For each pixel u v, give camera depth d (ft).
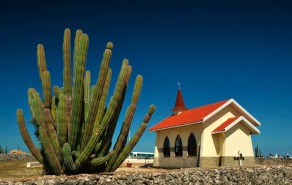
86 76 63.31
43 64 57.47
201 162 93.25
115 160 59.16
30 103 57.57
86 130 53.47
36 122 54.34
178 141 107.86
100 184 50.29
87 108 59.72
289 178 71.77
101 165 58.23
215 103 105.81
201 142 94.94
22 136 54.75
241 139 95.45
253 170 68.13
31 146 55.62
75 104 52.24
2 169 98.07
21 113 53.98
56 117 57.98
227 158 92.48
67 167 53.47
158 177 56.34
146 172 57.16
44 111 52.80
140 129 59.57
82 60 52.11
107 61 52.80
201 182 60.85
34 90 57.21
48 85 54.19
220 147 95.30
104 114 57.67
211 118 96.78
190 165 98.99
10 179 46.24
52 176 50.03
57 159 53.42
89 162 55.52
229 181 64.28
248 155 95.14
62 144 53.42
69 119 56.08
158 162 116.78
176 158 106.42
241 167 68.08
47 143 52.31
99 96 52.90
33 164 114.21
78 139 54.13
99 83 52.60
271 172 69.97
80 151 54.24
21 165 112.78
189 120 100.58
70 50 57.11
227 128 90.79
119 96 55.06
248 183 66.33
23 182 44.42
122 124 59.82
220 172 63.93
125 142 60.29
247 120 94.84
